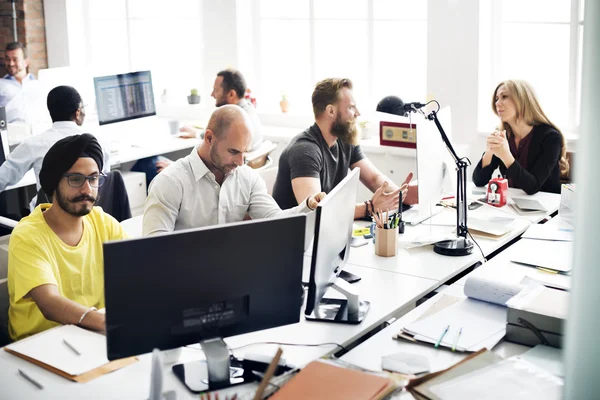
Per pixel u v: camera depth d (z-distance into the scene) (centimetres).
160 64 652
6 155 462
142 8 647
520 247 306
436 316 240
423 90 539
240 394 191
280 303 205
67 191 245
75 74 542
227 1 587
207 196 294
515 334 224
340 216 236
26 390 196
